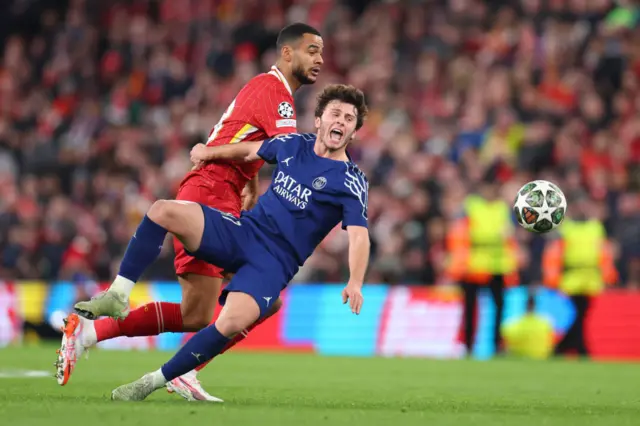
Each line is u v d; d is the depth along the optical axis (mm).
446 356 50094
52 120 73625
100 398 21125
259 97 23641
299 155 21312
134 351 49250
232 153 22594
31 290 56250
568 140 62844
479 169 59688
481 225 47688
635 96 67812
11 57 80062
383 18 75375
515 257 49438
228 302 20203
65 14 84312
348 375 34688
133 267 20438
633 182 61188
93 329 21766
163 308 22766
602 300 50125
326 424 16594
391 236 56250
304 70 23938
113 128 72812
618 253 55906
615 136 64688
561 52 69688
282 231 20672
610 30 70375
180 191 23719
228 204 23562
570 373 37625
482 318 50406
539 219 26578
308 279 56781
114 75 78750
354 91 21125
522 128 63531
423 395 26031
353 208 20688
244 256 20641
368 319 52625
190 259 22750
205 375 33531
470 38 73625
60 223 60750
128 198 64688
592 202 57312
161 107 74750
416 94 70500
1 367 33812
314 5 78625
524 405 22672
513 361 45219
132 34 80312
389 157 63469
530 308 50438
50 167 69625
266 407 19875
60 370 21016
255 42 76875
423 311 51969
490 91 67250
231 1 80312
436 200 58875
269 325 53750
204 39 78750
